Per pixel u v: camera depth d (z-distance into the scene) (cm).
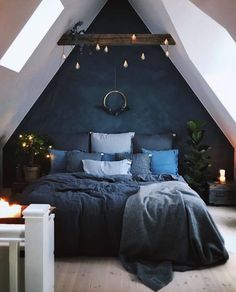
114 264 352
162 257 350
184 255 346
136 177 492
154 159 552
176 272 334
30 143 563
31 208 195
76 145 587
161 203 365
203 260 343
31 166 567
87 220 367
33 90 543
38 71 489
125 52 601
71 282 310
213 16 255
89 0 470
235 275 327
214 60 459
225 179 604
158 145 578
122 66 604
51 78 598
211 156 609
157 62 602
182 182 456
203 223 357
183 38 440
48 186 420
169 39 520
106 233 368
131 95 605
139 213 359
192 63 473
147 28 592
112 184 434
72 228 363
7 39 294
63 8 395
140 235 351
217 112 550
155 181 477
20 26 294
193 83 565
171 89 604
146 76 604
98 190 407
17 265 198
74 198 379
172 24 430
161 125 607
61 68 602
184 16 407
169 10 402
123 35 537
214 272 333
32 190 416
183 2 383
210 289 299
